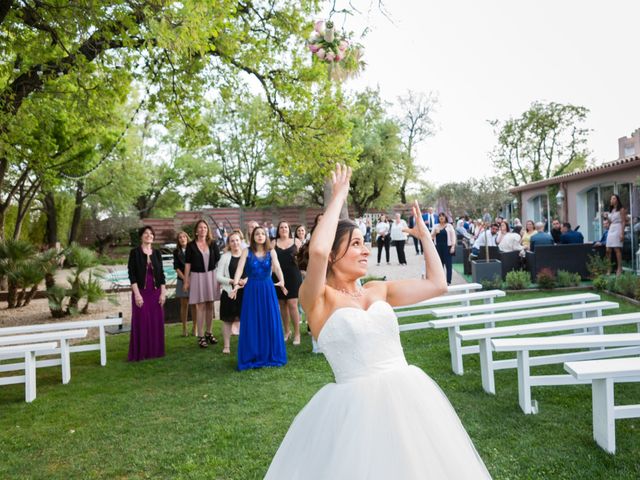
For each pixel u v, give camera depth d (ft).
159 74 27.22
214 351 22.03
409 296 7.20
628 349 14.32
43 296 42.47
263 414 13.73
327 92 29.78
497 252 42.60
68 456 11.60
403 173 120.67
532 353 18.94
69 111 32.83
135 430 13.03
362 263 6.70
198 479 10.10
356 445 5.63
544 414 12.41
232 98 32.12
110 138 42.04
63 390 17.19
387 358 6.31
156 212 132.36
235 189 123.03
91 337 27.09
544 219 65.00
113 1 19.39
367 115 115.85
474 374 16.33
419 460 5.54
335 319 6.29
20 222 53.52
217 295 23.39
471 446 6.12
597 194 49.39
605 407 10.20
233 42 25.82
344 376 6.23
